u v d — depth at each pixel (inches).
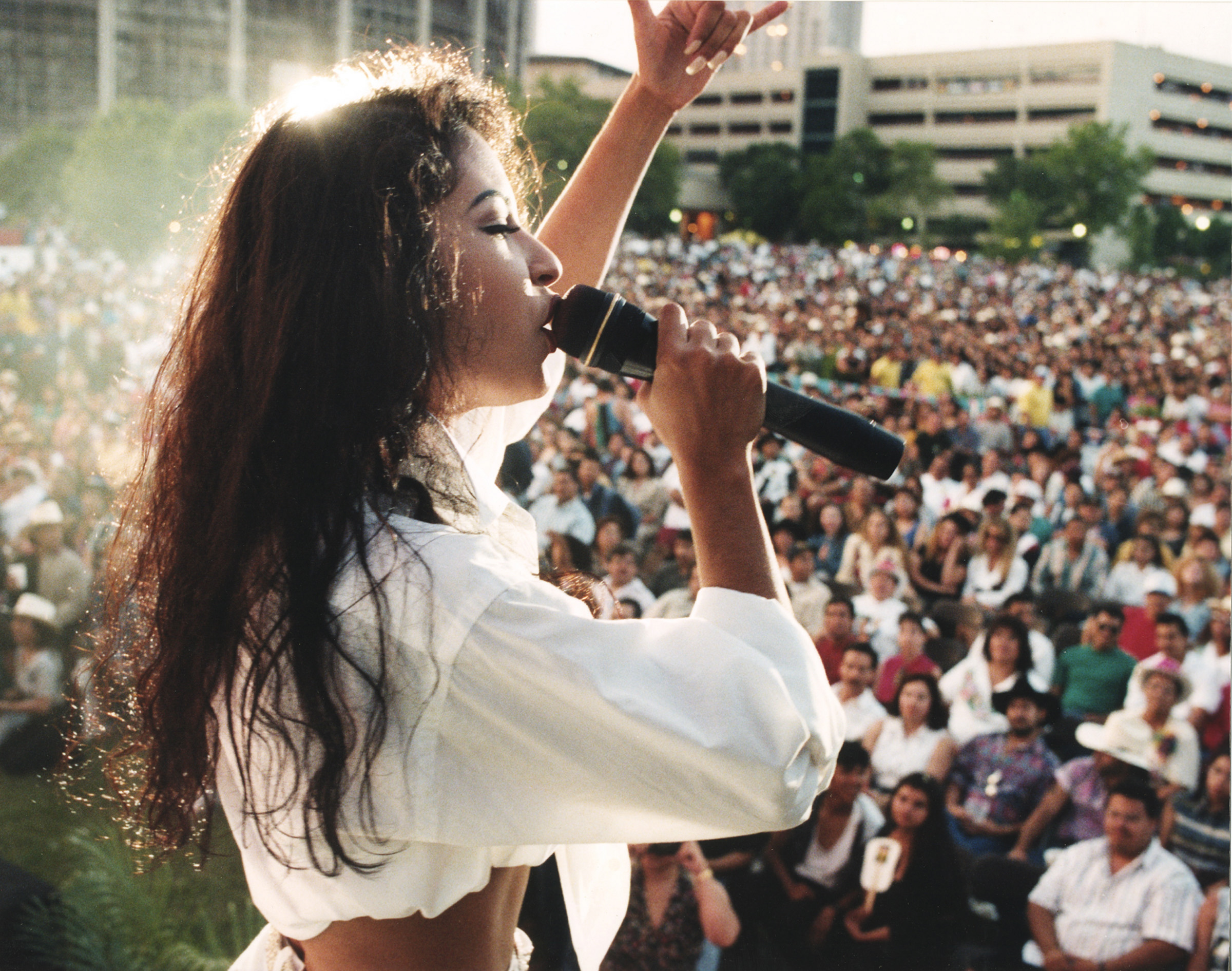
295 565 25.8
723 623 25.9
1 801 153.3
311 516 26.1
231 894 133.3
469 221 29.0
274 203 27.9
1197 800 144.9
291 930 29.7
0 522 193.6
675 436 27.8
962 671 157.9
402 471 28.4
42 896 129.0
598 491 208.7
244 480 26.8
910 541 200.5
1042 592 199.0
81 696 39.6
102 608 33.1
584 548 203.0
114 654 32.9
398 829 26.1
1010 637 154.8
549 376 42.5
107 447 185.0
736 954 135.6
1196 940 129.1
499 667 24.9
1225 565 194.2
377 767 25.7
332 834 25.6
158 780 30.2
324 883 27.9
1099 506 203.8
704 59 45.0
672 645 25.6
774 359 330.6
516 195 35.6
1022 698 150.9
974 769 149.6
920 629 166.4
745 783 24.4
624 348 30.3
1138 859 132.8
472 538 26.4
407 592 25.2
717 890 135.3
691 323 29.0
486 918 29.6
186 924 128.0
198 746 28.7
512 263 29.6
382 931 28.5
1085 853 136.1
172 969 120.6
